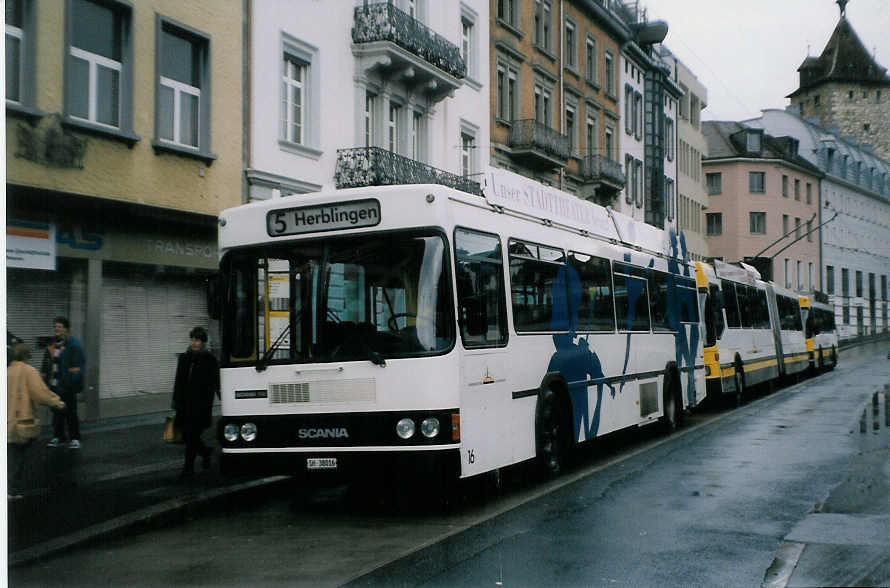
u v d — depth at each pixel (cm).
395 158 2459
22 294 1557
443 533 862
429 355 891
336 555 784
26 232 1538
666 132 5916
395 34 2475
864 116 10762
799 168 8675
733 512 923
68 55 1611
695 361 1894
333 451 907
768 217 8369
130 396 1792
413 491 1102
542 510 949
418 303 903
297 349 933
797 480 1118
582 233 1294
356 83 2462
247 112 2056
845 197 9750
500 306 1006
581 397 1233
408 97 2717
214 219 1931
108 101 1720
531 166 3738
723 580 667
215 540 864
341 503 1053
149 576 726
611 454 1405
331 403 913
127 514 915
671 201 6022
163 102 1847
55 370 1387
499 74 3531
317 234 939
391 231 917
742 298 2445
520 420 1044
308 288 936
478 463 929
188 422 1148
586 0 4309
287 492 1144
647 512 927
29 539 819
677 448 1449
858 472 1173
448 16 3002
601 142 4666
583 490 1067
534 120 3600
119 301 1767
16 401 959
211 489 1052
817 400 2434
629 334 1459
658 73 5525
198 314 1966
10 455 962
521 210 1094
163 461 1272
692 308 1906
